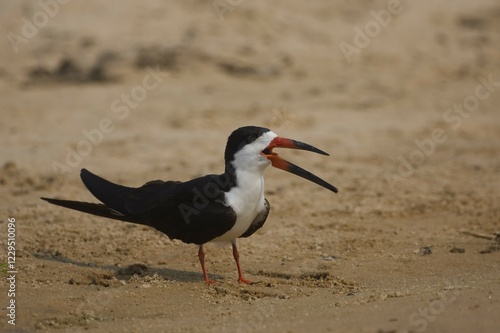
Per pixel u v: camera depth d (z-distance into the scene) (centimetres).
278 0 2675
